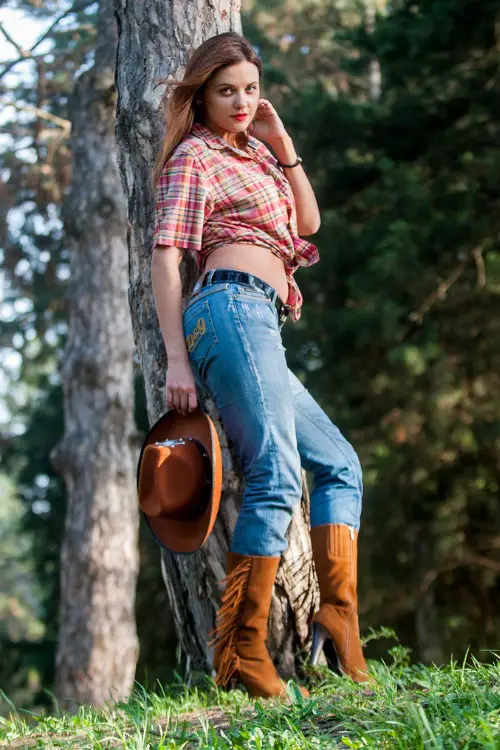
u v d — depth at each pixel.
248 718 3.46
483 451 17.92
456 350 18.03
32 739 3.66
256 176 4.15
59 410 25.66
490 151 16.78
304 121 19.27
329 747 2.82
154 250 4.05
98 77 12.92
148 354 4.83
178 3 4.85
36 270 17.77
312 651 4.23
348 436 18.53
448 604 19.22
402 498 18.55
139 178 4.84
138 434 13.65
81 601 13.15
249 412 3.91
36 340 23.33
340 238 18.64
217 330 3.93
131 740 3.19
